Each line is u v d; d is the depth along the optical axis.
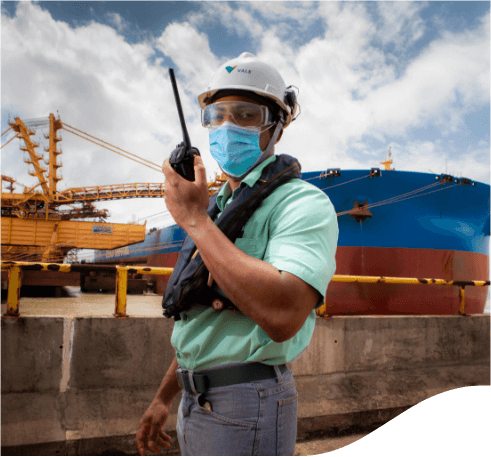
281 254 0.69
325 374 3.14
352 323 3.31
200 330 0.82
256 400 0.76
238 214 0.78
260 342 0.76
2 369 2.27
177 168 0.72
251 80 0.90
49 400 2.32
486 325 3.94
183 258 0.88
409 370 3.47
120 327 2.56
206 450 0.76
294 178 0.84
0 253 16.86
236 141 0.89
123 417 2.37
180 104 0.72
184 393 0.87
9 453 2.07
